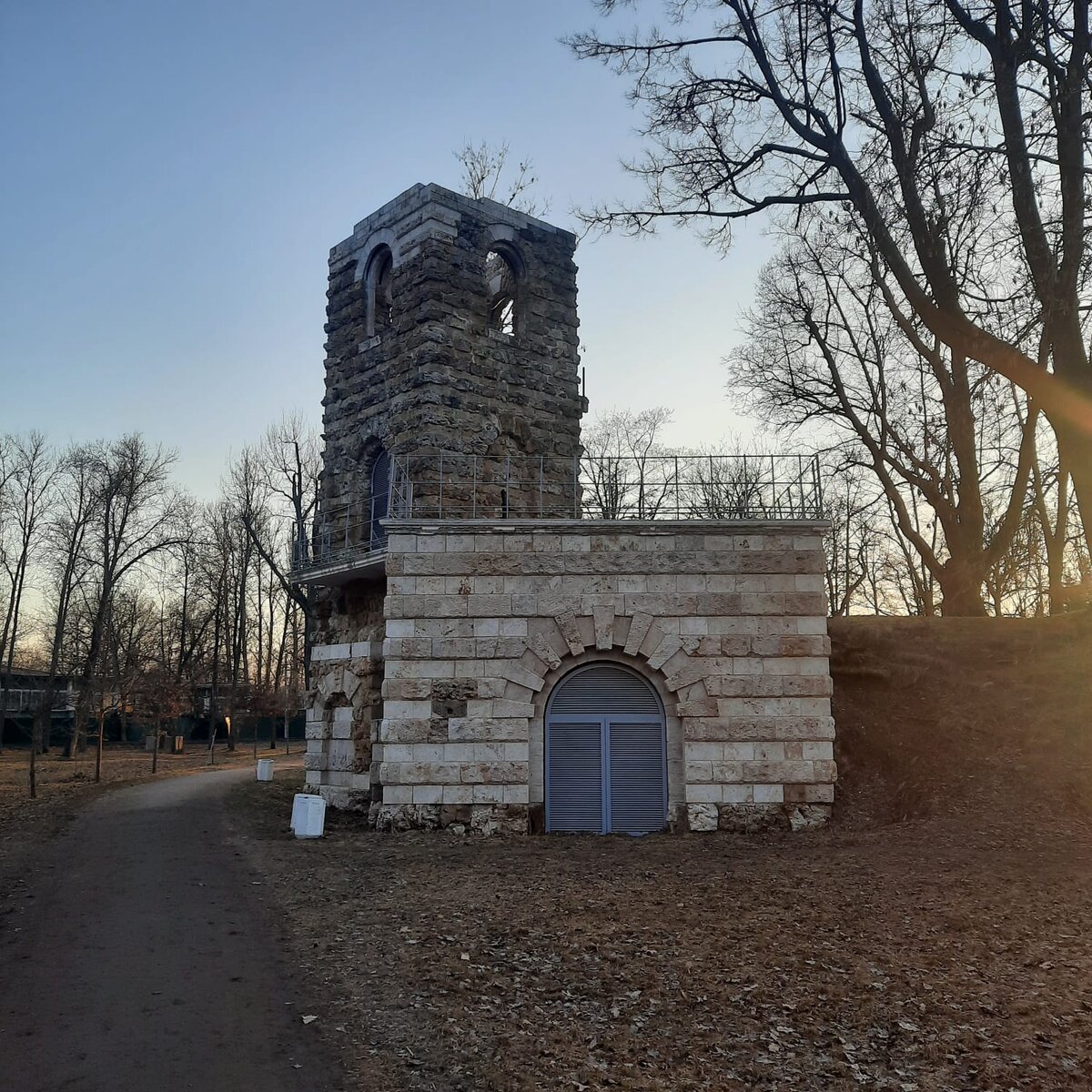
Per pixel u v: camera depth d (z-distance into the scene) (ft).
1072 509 109.70
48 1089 22.95
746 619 59.57
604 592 59.88
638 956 32.32
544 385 76.18
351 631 72.64
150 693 143.13
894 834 52.24
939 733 62.03
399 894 41.70
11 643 173.17
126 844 56.18
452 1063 24.57
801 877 43.29
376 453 75.00
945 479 98.89
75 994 29.48
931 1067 24.35
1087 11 57.36
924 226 64.34
